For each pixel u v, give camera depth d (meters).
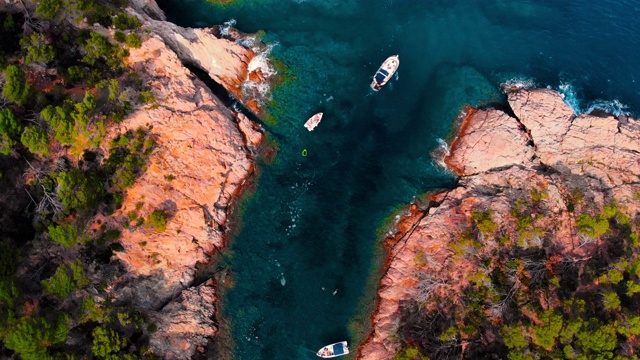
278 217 83.31
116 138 76.75
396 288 77.75
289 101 87.88
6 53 72.00
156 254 76.69
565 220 77.50
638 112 86.69
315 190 84.81
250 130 85.00
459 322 74.62
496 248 77.00
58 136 70.81
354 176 85.38
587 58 90.56
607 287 73.69
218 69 86.06
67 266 71.12
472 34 92.50
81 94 75.62
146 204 76.88
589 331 68.19
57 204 68.94
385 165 85.62
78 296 70.88
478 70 89.50
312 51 90.38
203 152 80.44
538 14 94.50
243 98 86.88
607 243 76.44
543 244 76.69
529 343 71.19
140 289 75.44
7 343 61.03
